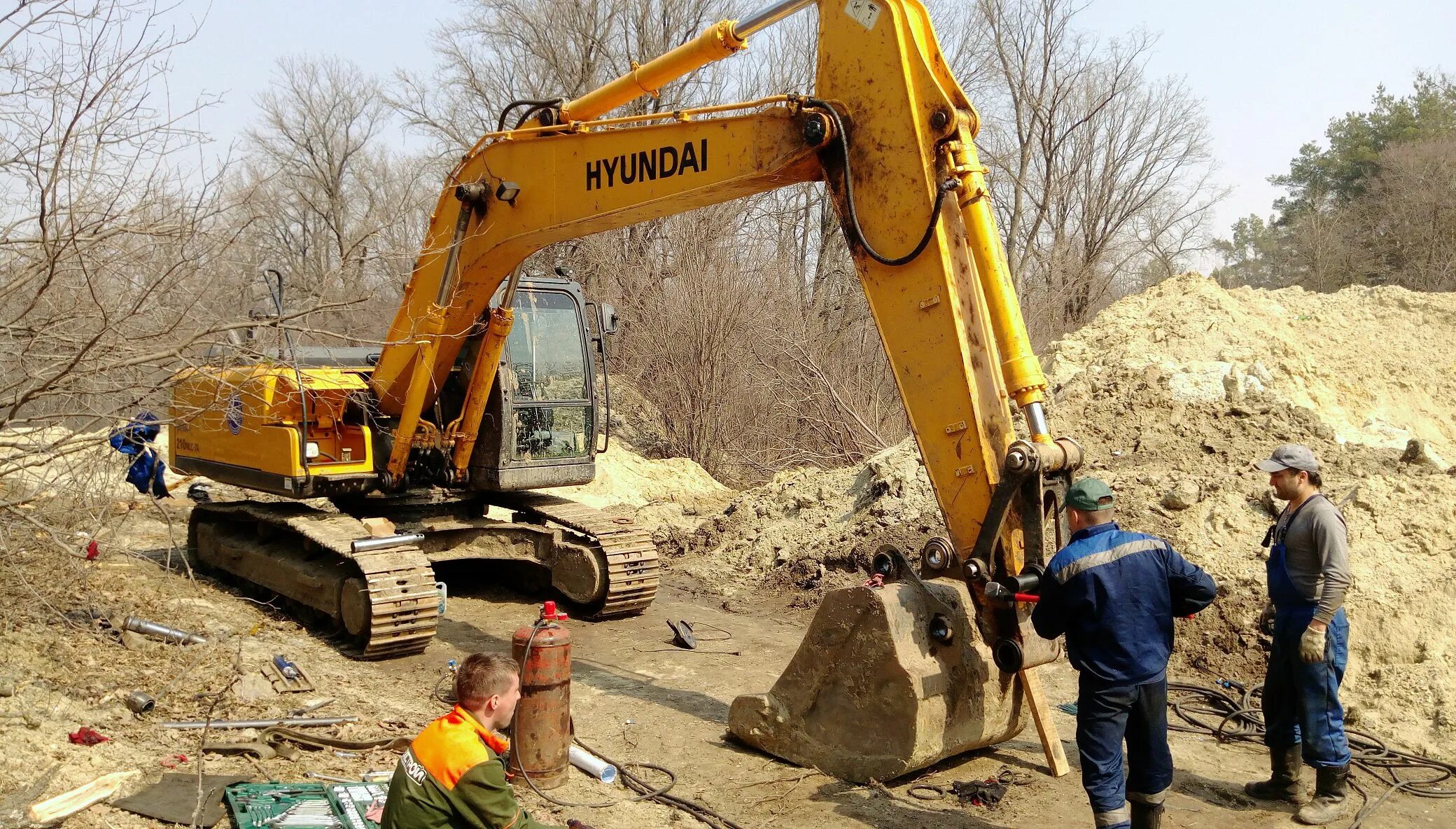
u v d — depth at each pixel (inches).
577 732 257.8
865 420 663.1
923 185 211.5
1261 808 220.2
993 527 203.6
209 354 250.5
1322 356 506.9
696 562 473.4
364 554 313.6
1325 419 442.9
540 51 1067.3
